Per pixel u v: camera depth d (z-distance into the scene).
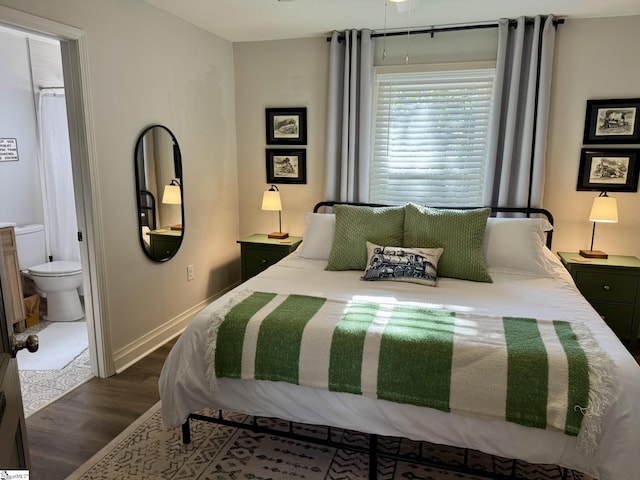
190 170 3.60
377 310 2.16
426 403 1.73
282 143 4.11
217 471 1.99
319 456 2.10
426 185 3.79
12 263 3.47
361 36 3.63
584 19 3.24
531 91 3.30
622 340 3.16
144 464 2.04
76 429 2.30
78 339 3.44
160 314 3.35
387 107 3.79
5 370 1.05
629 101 3.22
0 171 3.88
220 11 3.18
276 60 3.99
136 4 2.90
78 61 2.48
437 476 1.97
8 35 3.84
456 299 2.40
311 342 1.88
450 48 3.55
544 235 3.20
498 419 1.65
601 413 1.54
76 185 2.63
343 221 3.14
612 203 3.14
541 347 1.75
